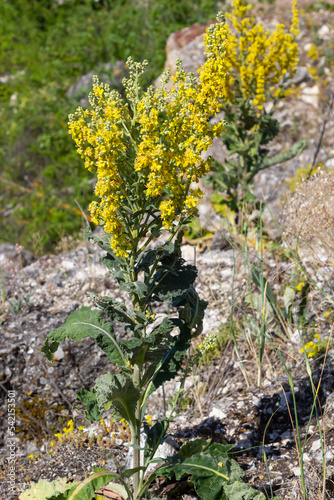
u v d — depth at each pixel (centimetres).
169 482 285
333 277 411
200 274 472
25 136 872
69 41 1079
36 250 630
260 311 387
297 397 336
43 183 819
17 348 400
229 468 255
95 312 259
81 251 539
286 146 686
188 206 226
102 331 251
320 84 734
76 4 1227
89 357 398
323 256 438
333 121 680
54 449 357
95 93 231
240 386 369
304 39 805
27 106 934
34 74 1023
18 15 1223
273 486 274
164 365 263
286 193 480
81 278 483
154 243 524
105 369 400
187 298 261
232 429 323
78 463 324
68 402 389
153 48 968
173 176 226
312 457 285
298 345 384
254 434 317
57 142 846
